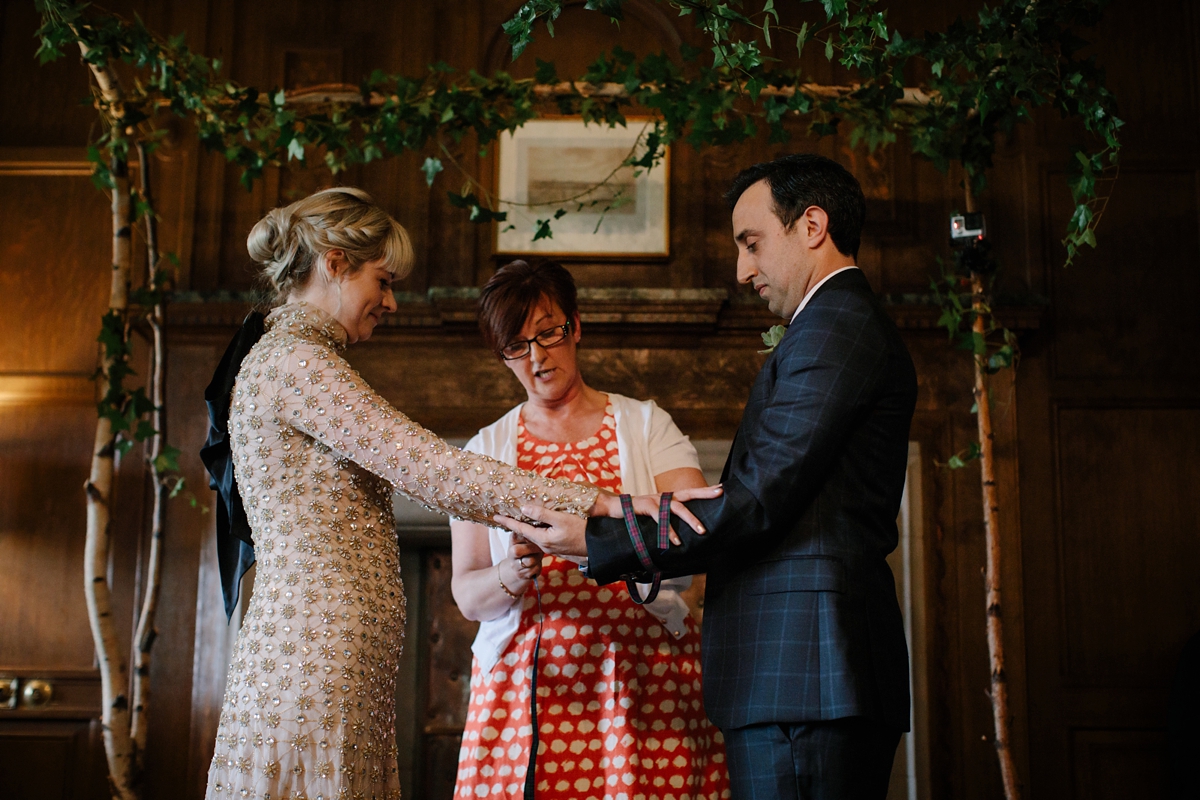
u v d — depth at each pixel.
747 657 1.77
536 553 2.01
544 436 2.33
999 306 4.07
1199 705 3.68
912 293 4.27
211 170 4.39
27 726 4.07
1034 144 4.39
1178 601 4.08
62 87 4.50
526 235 4.30
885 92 3.49
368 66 4.48
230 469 2.02
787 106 3.55
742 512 1.73
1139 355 4.25
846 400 1.76
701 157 4.38
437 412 4.20
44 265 4.38
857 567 1.75
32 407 4.27
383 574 1.84
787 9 4.47
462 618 4.17
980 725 3.98
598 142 4.36
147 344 4.29
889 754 1.75
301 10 4.52
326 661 1.72
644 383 4.21
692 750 2.13
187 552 4.13
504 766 2.10
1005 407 4.20
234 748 1.72
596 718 2.11
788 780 1.69
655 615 2.17
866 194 4.37
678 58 4.40
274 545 1.79
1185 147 4.37
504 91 3.66
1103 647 4.05
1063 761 3.96
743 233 2.01
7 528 4.18
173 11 4.50
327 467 1.83
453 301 4.07
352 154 3.77
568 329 2.32
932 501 4.14
